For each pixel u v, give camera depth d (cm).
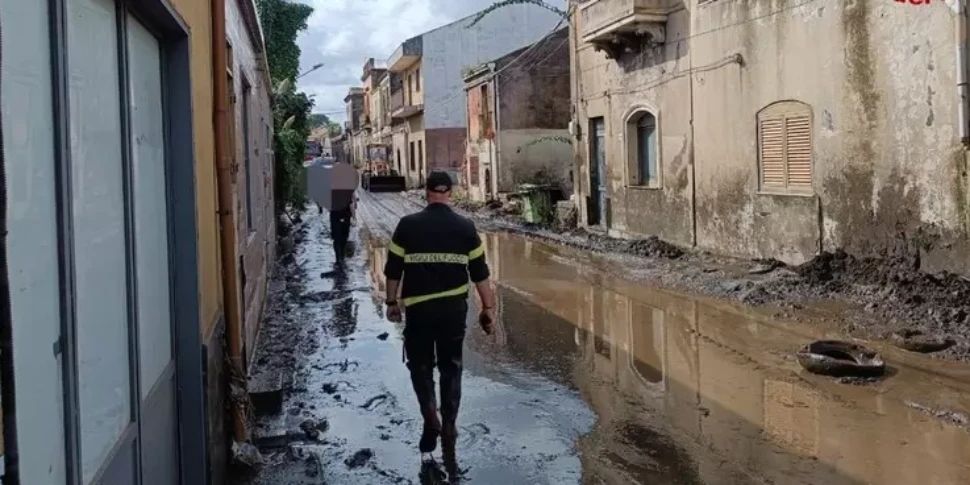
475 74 3375
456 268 612
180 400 455
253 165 1106
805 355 812
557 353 917
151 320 395
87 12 297
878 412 680
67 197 253
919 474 550
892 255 1145
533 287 1367
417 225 612
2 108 194
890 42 1126
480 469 578
